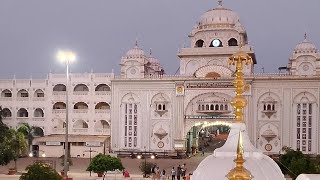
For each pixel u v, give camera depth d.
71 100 86.12
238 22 85.06
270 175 11.55
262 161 12.02
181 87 80.00
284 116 76.88
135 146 81.44
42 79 87.62
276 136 77.00
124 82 82.25
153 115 81.19
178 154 78.75
